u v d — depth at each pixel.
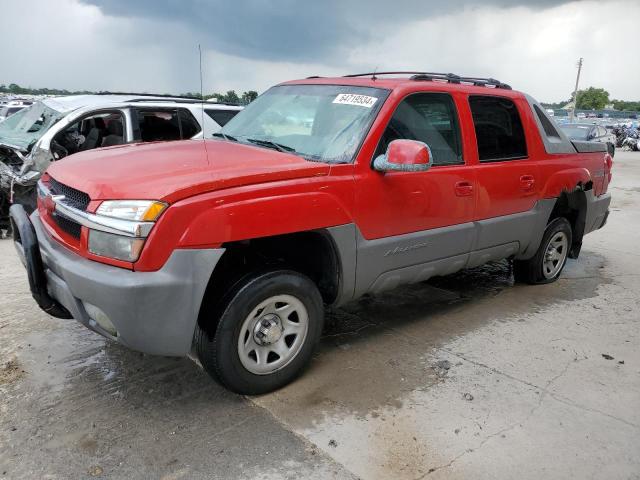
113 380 3.34
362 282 3.56
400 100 3.69
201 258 2.76
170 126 6.83
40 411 2.99
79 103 6.68
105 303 2.69
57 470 2.54
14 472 2.52
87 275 2.73
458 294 5.11
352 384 3.39
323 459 2.68
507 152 4.53
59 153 6.10
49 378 3.34
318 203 3.16
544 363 3.76
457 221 4.06
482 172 4.19
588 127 16.95
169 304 2.72
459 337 4.14
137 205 2.68
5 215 6.58
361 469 2.62
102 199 2.79
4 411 2.98
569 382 3.50
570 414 3.13
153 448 2.72
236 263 3.20
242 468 2.60
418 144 3.23
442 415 3.08
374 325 4.32
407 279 3.88
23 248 3.33
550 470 2.65
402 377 3.50
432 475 2.59
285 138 3.82
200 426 2.91
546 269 5.42
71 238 3.02
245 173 2.96
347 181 3.30
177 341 2.81
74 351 3.70
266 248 3.44
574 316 4.66
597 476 2.62
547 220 4.98
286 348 3.27
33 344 3.78
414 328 4.29
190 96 8.19
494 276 5.71
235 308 2.96
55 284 3.04
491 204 4.32
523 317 4.60
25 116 7.30
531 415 3.11
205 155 3.35
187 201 2.72
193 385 3.32
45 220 3.38
